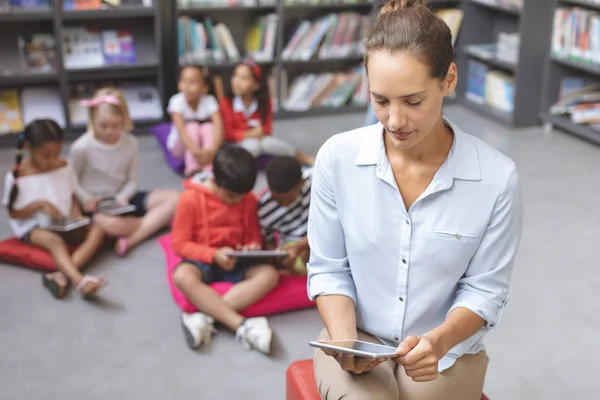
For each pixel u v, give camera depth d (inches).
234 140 155.9
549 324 100.3
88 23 181.0
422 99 48.2
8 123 172.4
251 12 192.5
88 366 92.2
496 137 179.2
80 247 116.0
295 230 108.7
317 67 202.2
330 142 58.2
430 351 50.5
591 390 86.9
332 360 59.6
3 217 133.9
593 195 144.2
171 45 184.1
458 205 55.4
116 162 125.3
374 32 49.2
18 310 104.7
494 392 86.1
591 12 170.1
